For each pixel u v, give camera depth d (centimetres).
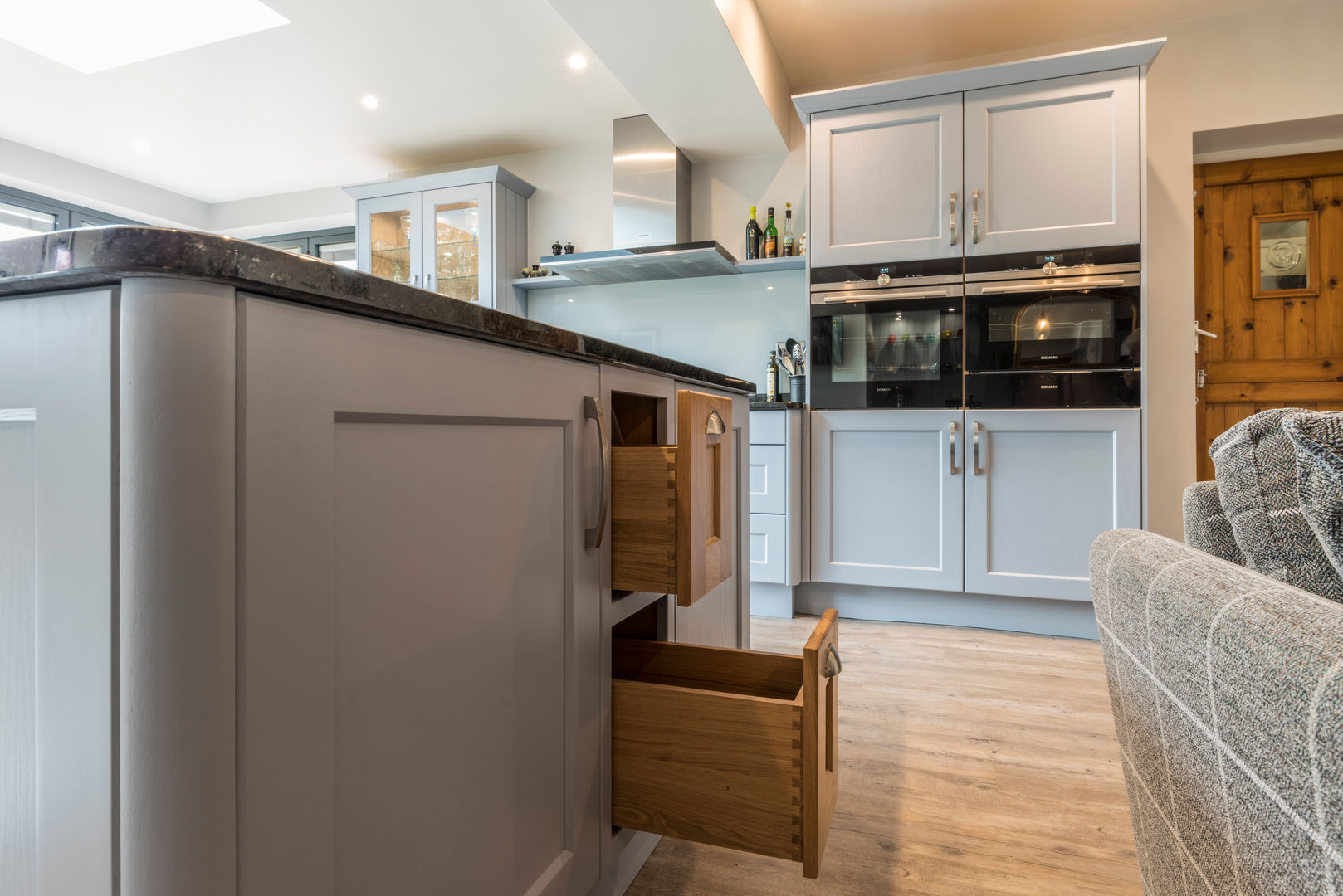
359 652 60
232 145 411
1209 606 47
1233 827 43
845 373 297
